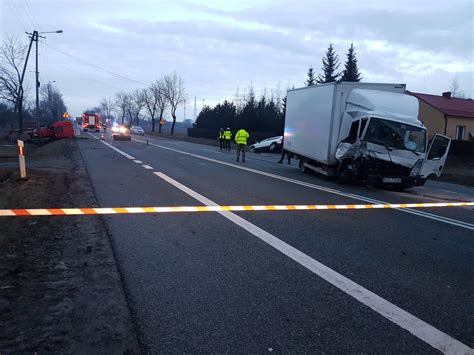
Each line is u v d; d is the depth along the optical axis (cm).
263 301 373
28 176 1084
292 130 1744
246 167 1694
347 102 1278
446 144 1245
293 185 1188
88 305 349
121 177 1182
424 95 4066
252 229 628
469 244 611
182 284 406
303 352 291
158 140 4225
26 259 455
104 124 8275
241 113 5216
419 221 763
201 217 699
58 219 645
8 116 6188
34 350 277
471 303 389
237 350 291
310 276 440
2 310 332
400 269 478
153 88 7138
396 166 1176
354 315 352
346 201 948
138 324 323
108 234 575
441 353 297
